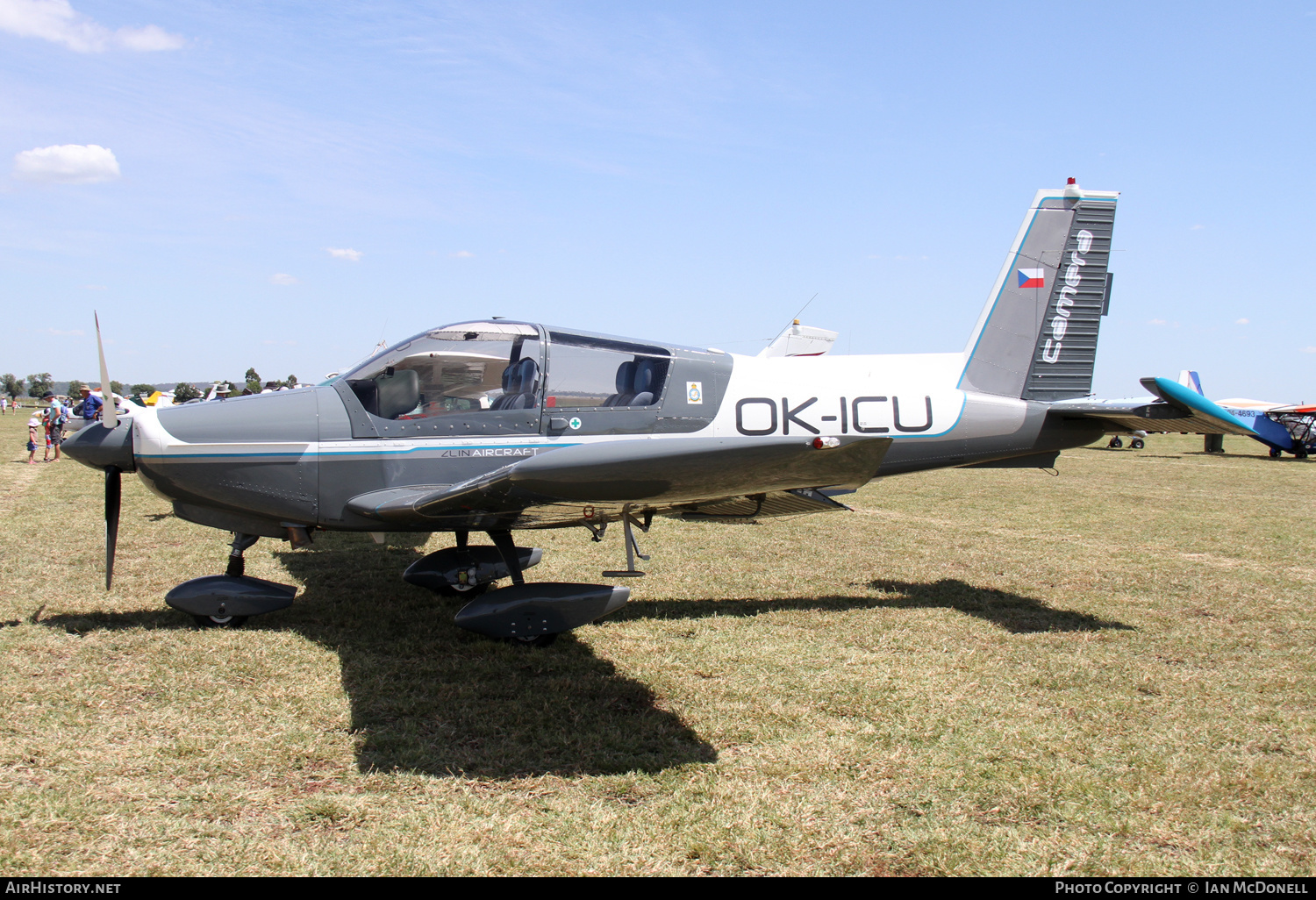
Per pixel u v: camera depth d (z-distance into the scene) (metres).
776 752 3.23
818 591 6.04
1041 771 3.10
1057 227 6.07
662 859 2.48
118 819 2.61
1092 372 6.14
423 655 4.33
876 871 2.45
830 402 5.63
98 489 11.32
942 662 4.37
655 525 9.00
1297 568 7.14
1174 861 2.53
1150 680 4.13
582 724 3.46
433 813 2.70
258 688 3.77
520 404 5.04
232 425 4.68
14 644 4.32
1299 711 3.76
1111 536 8.74
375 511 4.50
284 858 2.42
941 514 10.31
